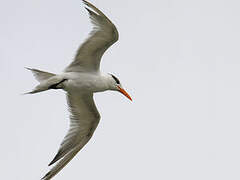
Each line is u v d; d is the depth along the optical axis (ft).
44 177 44.86
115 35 40.73
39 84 43.27
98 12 38.52
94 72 45.14
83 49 42.93
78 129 48.29
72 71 44.73
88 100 47.29
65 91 46.68
